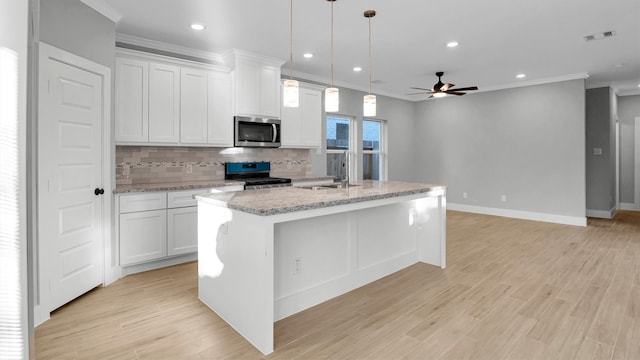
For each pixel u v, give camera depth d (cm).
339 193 283
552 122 617
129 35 395
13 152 102
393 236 355
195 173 457
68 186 276
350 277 307
